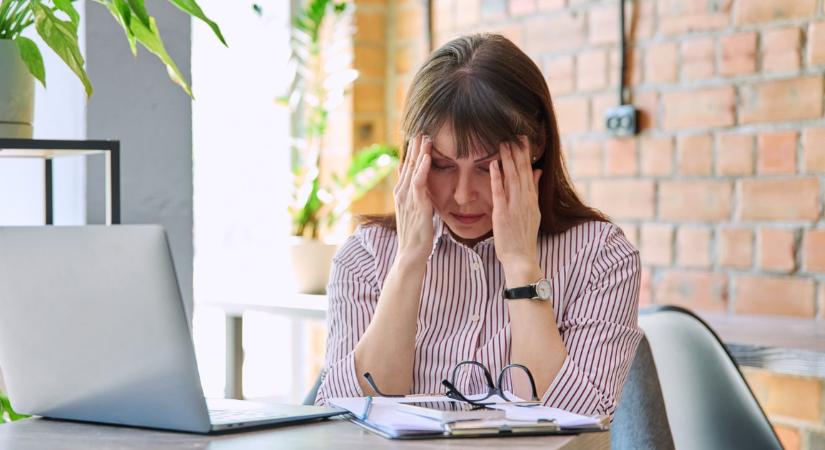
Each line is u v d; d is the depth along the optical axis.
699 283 2.60
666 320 1.85
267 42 3.37
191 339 1.09
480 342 1.55
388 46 3.39
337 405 1.26
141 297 1.09
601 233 1.58
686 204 2.62
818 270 2.38
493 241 1.57
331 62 3.32
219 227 3.28
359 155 3.13
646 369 1.66
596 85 2.79
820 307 2.38
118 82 2.05
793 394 2.44
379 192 3.42
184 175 2.14
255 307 2.59
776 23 2.44
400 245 1.54
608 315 1.51
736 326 2.27
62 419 1.26
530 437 1.10
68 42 1.55
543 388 1.42
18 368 1.25
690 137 2.60
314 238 3.05
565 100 2.87
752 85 2.48
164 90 2.11
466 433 1.10
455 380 1.52
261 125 3.38
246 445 1.08
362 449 1.05
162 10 2.10
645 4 2.68
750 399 1.81
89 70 2.01
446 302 1.58
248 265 3.35
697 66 2.58
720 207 2.55
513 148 1.49
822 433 2.38
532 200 1.50
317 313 2.45
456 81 1.47
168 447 1.08
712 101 2.56
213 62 3.25
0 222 2.03
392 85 3.38
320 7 3.09
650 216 2.69
